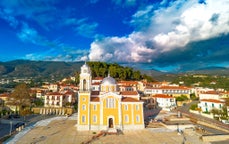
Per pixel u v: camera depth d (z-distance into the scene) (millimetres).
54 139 62469
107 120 75562
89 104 76500
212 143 59438
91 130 74625
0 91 187250
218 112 99500
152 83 174625
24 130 74750
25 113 109812
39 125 84062
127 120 76812
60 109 117125
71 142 59250
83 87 78500
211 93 132625
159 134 69125
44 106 125562
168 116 100688
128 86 136625
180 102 140625
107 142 59406
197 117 100375
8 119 97250
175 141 60469
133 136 66625
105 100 77062
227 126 81000
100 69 163000
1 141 59594
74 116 106500
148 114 105500
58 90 173750
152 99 131875
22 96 123062
